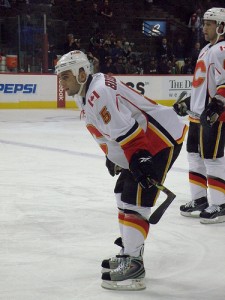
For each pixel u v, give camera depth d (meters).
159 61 36.25
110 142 6.10
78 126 23.72
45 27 33.44
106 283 6.04
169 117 6.16
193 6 44.56
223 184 8.96
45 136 20.36
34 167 13.93
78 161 14.92
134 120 5.74
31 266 6.73
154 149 6.07
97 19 40.41
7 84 31.44
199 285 6.18
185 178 12.62
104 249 7.43
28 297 5.74
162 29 42.84
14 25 33.75
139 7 43.03
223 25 8.77
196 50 37.34
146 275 6.50
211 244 7.76
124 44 36.19
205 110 8.48
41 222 8.81
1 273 6.47
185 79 35.94
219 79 8.51
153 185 5.84
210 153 8.84
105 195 10.79
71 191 11.12
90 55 32.72
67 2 39.50
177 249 7.50
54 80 32.69
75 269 6.64
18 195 10.75
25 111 30.50
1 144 18.20
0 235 8.09
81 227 8.53
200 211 9.48
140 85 34.31
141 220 6.11
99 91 5.67
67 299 5.70
